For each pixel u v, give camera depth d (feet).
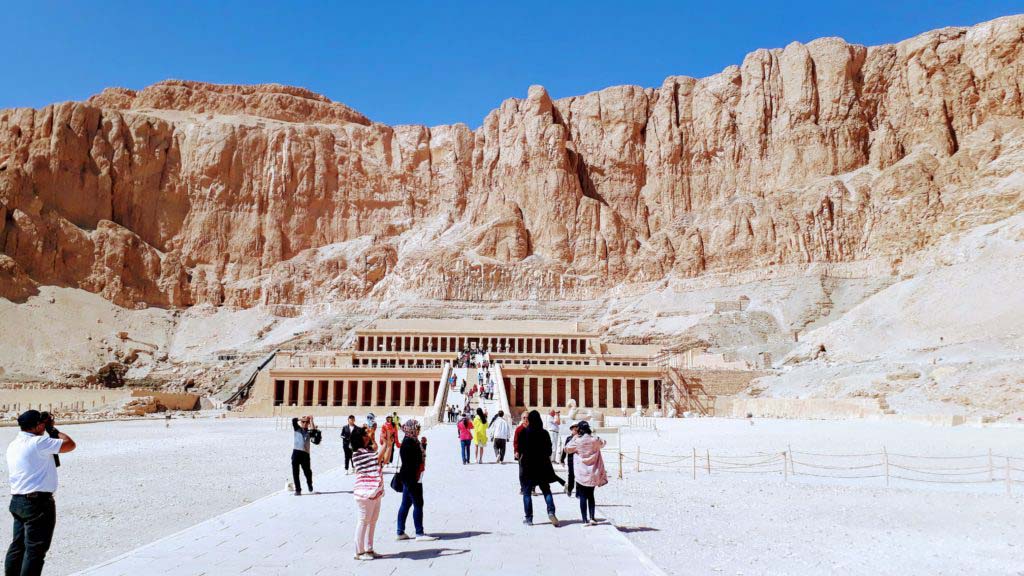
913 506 91.56
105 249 522.88
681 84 570.87
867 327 329.31
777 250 442.91
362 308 508.12
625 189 552.82
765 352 327.47
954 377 229.04
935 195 420.77
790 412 249.96
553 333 398.21
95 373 422.41
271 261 569.64
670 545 67.36
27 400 345.31
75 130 556.10
